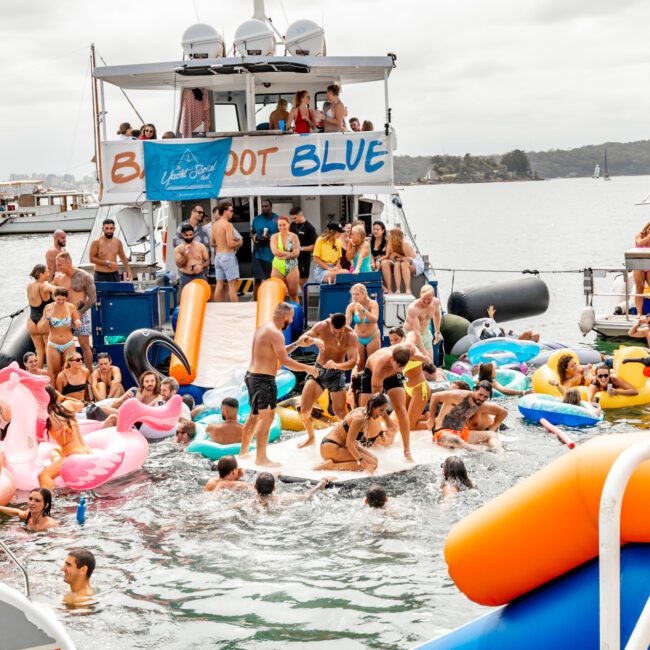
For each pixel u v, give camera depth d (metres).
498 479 10.97
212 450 12.30
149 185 17.70
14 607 4.95
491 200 172.75
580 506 3.74
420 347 15.07
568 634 3.86
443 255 49.00
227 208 16.88
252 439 12.62
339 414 13.04
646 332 19.55
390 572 8.46
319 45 18.44
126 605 7.87
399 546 9.09
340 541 9.27
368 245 16.34
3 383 11.66
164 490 11.02
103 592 8.15
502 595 4.12
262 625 7.45
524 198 172.62
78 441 11.67
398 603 7.80
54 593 8.14
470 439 12.42
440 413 12.66
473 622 4.43
